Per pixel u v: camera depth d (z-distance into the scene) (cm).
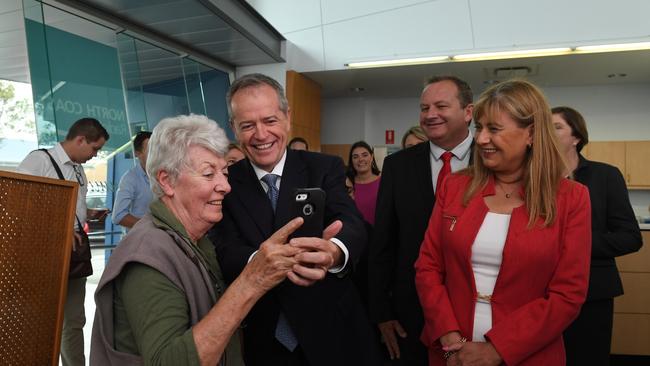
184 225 104
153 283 90
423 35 616
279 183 133
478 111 134
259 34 557
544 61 612
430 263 142
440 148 174
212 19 454
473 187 137
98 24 423
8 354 105
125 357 91
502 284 124
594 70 656
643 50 559
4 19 405
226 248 121
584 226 123
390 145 868
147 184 333
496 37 587
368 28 639
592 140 750
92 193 403
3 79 422
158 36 493
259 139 124
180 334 88
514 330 118
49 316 117
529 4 572
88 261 261
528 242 122
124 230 401
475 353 119
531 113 126
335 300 128
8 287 104
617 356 332
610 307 188
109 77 432
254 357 127
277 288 122
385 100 877
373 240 179
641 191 732
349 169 365
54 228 119
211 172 103
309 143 720
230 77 654
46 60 356
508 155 128
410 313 166
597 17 547
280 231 89
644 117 731
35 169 258
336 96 860
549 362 123
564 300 118
